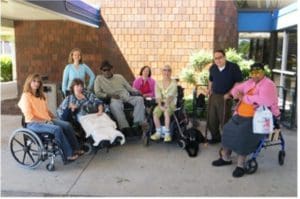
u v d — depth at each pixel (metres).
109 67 5.69
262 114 4.05
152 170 4.32
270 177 4.13
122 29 8.49
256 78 4.14
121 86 5.75
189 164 4.53
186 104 6.97
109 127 4.88
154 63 8.48
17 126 6.47
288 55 8.00
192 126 5.46
